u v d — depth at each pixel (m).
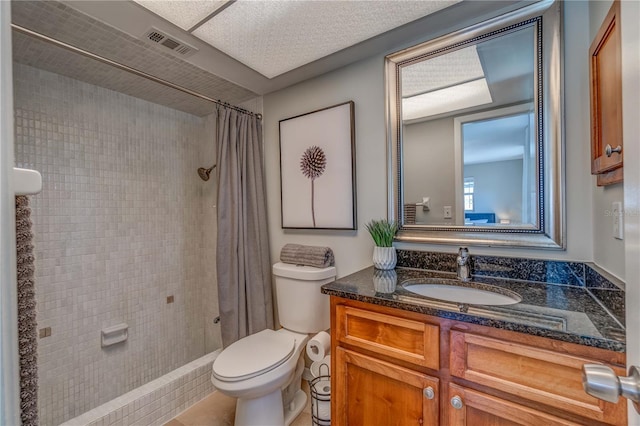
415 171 1.53
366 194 1.69
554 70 1.18
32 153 1.65
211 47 1.53
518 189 1.27
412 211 1.54
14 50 1.51
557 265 1.18
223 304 1.87
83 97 1.87
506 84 1.30
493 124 1.33
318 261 1.73
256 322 1.97
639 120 0.44
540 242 1.21
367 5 1.24
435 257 1.45
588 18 1.13
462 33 1.38
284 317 1.75
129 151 2.09
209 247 2.51
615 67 0.82
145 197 2.17
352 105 1.71
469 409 0.90
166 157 2.31
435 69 1.47
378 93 1.64
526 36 1.25
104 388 1.89
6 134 0.33
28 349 0.38
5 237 0.32
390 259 1.47
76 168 1.82
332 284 1.25
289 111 2.02
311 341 1.52
